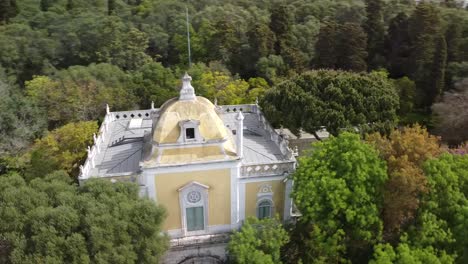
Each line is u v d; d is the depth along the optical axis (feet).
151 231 98.48
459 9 290.35
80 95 208.74
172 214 119.85
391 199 104.99
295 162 120.06
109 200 98.53
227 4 329.31
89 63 269.44
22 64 258.78
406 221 109.50
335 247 103.55
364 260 111.34
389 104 169.27
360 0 333.83
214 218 122.42
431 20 234.99
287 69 257.34
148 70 238.27
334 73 182.39
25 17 299.58
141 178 115.24
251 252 101.30
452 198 103.24
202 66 245.24
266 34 261.65
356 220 104.22
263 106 179.73
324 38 254.06
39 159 154.30
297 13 314.55
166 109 117.70
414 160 110.01
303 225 114.52
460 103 182.60
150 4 328.90
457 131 181.47
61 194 97.09
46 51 262.47
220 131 115.75
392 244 109.09
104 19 280.51
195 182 115.44
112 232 92.73
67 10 316.81
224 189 119.14
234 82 223.51
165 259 121.19
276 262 104.99
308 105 167.73
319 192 105.50
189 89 116.57
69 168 153.99
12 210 90.99
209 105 121.60
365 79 174.91
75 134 160.86
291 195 110.83
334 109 166.30
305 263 110.63
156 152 114.52
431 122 212.84
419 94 227.81
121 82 235.61
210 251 122.62
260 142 141.18
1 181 101.60
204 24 286.05
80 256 88.02
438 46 217.15
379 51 268.82
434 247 102.78
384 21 291.38
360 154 104.99
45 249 86.58
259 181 120.47
